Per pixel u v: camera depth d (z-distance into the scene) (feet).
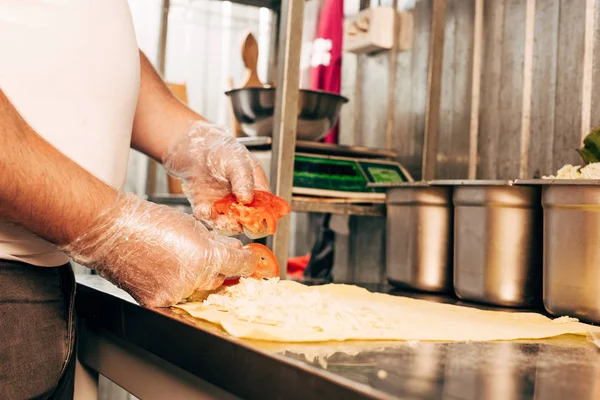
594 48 4.31
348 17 7.08
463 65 5.59
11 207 2.03
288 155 4.77
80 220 2.20
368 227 6.66
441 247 4.00
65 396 2.83
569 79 4.50
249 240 5.51
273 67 7.46
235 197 3.05
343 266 7.07
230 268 2.56
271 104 5.20
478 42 5.42
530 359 1.98
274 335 2.03
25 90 2.40
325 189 5.04
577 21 4.45
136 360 2.65
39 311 2.45
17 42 2.38
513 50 5.04
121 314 2.65
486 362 1.90
